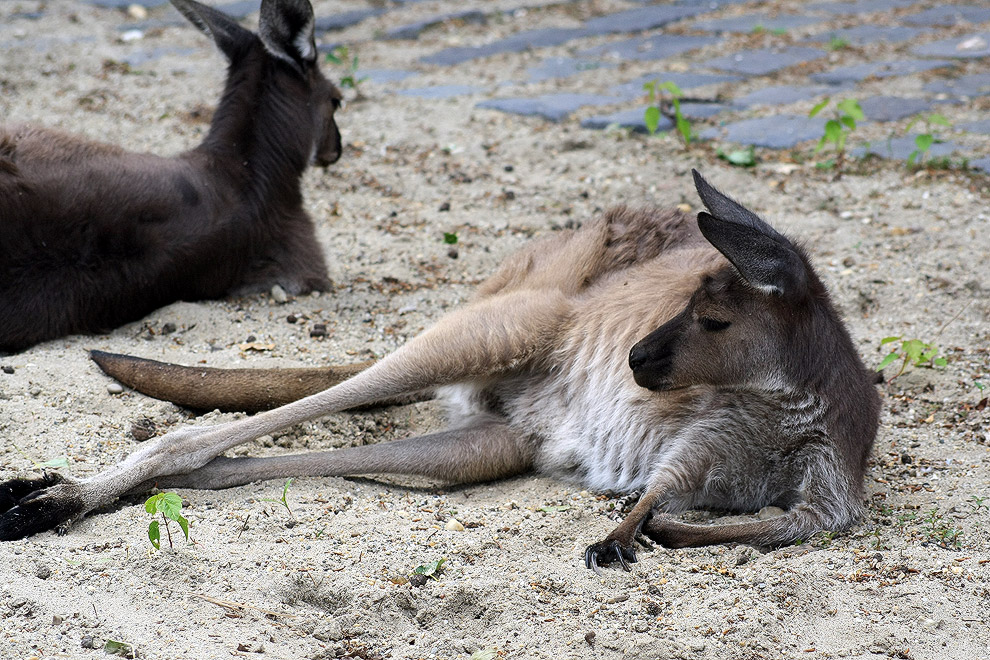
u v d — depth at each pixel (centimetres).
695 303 657
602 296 749
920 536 635
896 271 1007
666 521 630
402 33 1708
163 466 649
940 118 1180
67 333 846
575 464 733
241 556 576
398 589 556
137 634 501
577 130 1328
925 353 847
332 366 770
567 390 738
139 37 1691
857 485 661
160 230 877
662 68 1545
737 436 668
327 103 1028
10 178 816
